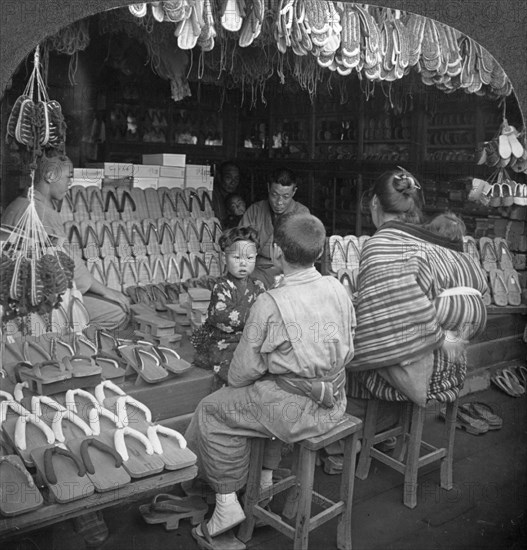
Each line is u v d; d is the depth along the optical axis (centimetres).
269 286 303
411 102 351
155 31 279
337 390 183
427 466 247
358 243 315
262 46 284
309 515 183
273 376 185
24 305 176
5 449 174
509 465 238
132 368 225
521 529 211
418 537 204
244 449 189
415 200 231
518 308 294
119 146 434
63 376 195
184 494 213
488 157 283
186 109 479
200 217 358
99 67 362
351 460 192
